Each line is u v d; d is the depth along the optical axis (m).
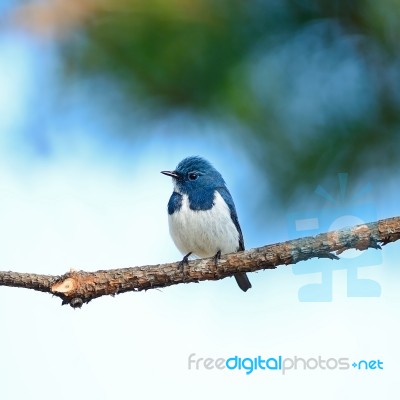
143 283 11.84
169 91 11.99
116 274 11.73
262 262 11.91
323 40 12.42
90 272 11.66
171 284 12.01
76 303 11.56
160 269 11.90
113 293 11.73
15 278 11.44
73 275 11.57
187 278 11.98
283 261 11.85
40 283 11.47
